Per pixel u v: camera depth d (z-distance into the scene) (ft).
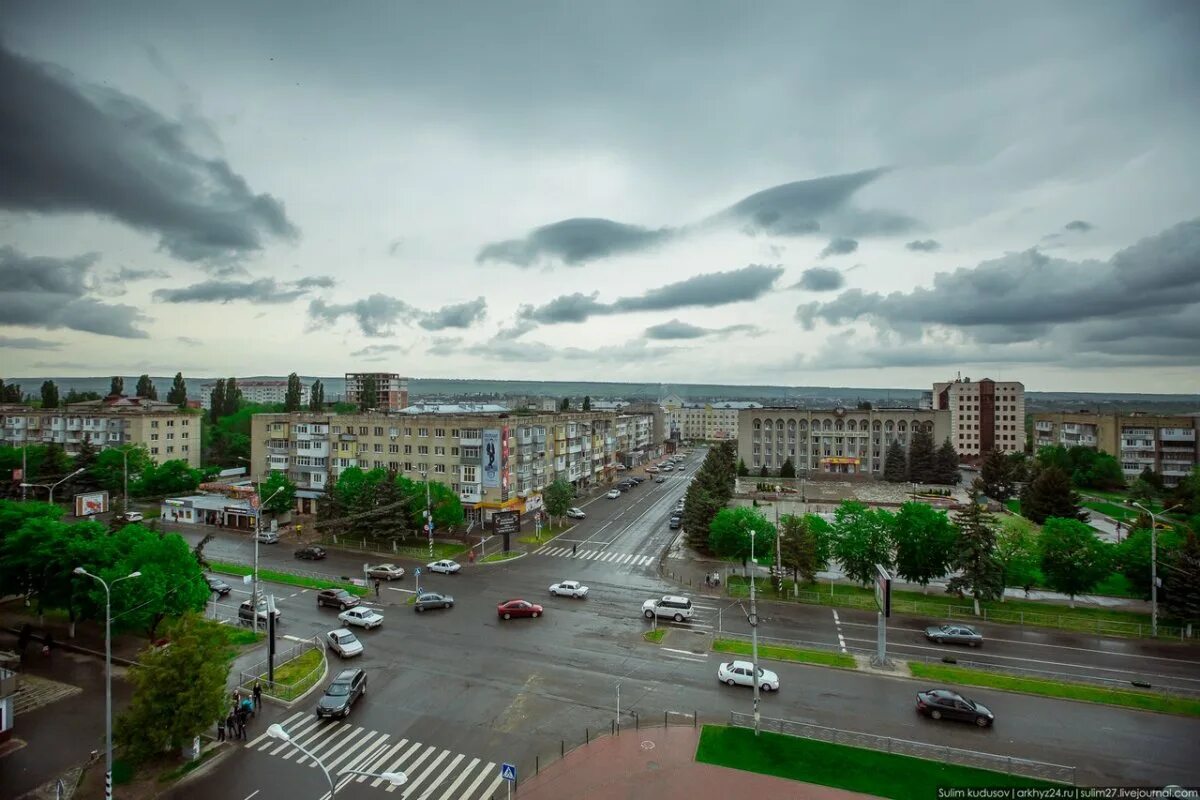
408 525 286.87
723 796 103.24
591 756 115.34
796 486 395.34
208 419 600.80
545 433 388.37
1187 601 187.11
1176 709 134.10
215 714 116.67
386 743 120.88
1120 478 451.12
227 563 253.03
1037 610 208.33
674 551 282.36
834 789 105.29
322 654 160.66
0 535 179.52
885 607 155.94
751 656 162.30
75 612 167.32
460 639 174.40
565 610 200.34
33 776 110.73
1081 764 113.60
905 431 499.51
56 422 442.91
